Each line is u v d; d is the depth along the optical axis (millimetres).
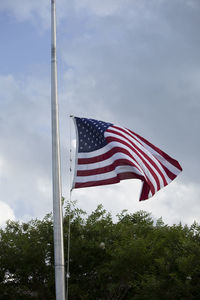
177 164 15922
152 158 15328
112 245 19859
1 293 20078
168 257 17422
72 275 20062
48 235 20875
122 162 14102
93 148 14688
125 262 18266
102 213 21906
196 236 18719
